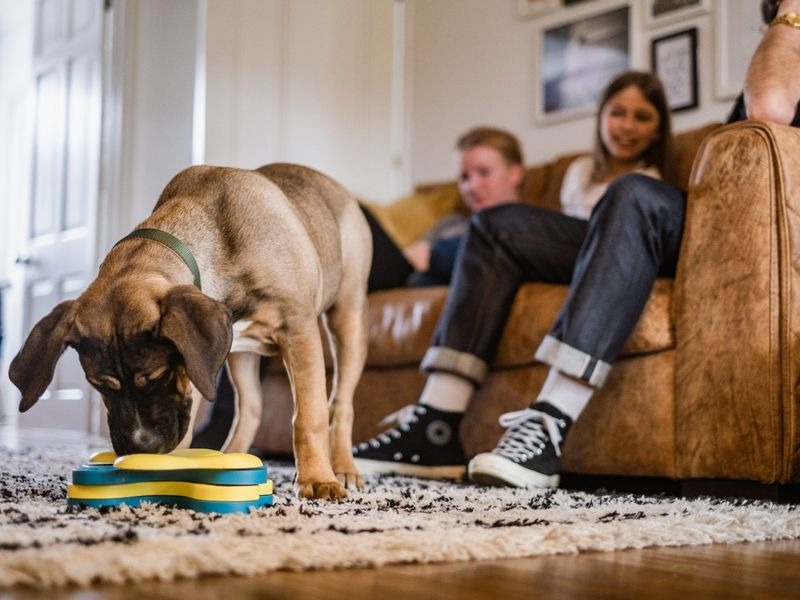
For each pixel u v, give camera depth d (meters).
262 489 1.20
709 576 0.89
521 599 0.75
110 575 0.76
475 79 3.80
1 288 6.41
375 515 1.15
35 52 4.55
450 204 3.23
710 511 1.30
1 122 6.98
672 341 1.74
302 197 1.71
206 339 1.16
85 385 3.93
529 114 3.59
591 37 3.37
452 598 0.74
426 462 1.94
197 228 1.40
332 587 0.77
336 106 3.99
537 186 3.01
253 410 1.85
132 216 3.90
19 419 4.47
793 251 1.57
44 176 4.40
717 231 1.66
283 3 3.87
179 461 1.16
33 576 0.74
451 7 3.91
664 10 3.15
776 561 0.99
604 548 1.02
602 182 2.65
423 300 2.28
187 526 0.99
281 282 1.46
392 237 2.73
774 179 1.59
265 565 0.82
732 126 1.68
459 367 1.95
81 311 1.24
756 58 1.86
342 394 1.80
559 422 1.73
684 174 2.53
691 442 1.66
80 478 1.17
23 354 1.23
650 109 2.54
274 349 1.56
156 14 4.01
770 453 1.54
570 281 1.99
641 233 1.74
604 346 1.71
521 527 1.08
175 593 0.73
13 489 1.40
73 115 4.21
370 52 4.08
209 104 3.67
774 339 1.56
